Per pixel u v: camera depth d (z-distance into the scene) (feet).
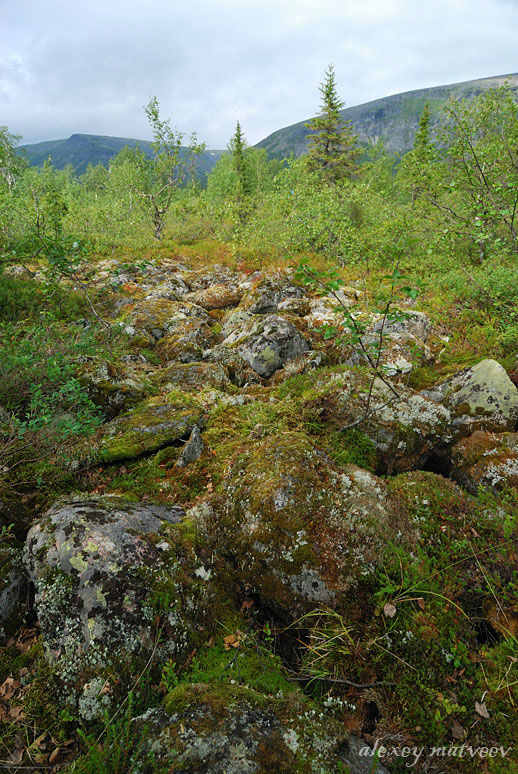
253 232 56.13
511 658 8.50
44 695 7.79
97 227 65.62
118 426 15.85
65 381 16.35
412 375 21.25
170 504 12.41
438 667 8.28
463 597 9.93
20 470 13.25
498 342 23.36
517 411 15.66
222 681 8.02
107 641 8.11
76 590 8.46
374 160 141.49
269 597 9.78
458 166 29.45
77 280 24.26
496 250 28.17
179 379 20.85
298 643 9.36
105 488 13.56
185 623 8.86
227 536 11.03
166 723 7.04
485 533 11.32
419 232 37.17
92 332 23.38
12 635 9.31
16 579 9.82
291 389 19.33
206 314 33.86
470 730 7.57
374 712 8.11
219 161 150.71
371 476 12.31
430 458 16.44
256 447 13.35
